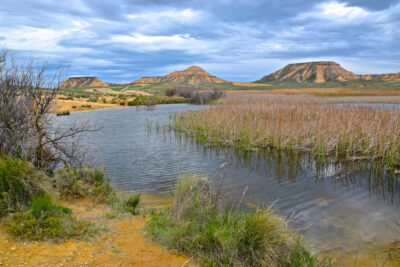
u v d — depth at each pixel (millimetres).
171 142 13352
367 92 64375
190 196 4855
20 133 6426
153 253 3492
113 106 38906
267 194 6512
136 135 15219
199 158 10219
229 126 13922
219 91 46344
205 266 3314
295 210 5629
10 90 6348
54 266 2900
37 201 4141
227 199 6004
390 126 10867
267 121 13414
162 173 8203
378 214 5426
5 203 4109
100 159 9758
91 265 3035
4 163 4574
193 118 18078
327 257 3846
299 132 11867
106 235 3877
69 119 22031
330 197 6348
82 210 4805
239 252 3602
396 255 3924
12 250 3098
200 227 4055
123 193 6453
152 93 75375
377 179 7684
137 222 4547
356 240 4387
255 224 3725
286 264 3486
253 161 9789
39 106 6719
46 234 3529
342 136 10875
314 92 65500
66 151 7672
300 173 8297
